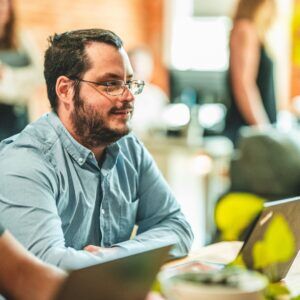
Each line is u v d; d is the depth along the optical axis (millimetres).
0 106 6418
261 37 6555
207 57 9688
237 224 1729
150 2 9828
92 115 2695
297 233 2369
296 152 4809
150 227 3061
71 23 8555
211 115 7262
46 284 1950
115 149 2812
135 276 1672
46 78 2791
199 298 1435
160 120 7449
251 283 1489
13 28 7035
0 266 1990
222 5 9570
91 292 1565
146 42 9844
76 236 2725
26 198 2504
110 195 2820
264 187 4820
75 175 2695
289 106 8508
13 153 2609
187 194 7074
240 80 6477
